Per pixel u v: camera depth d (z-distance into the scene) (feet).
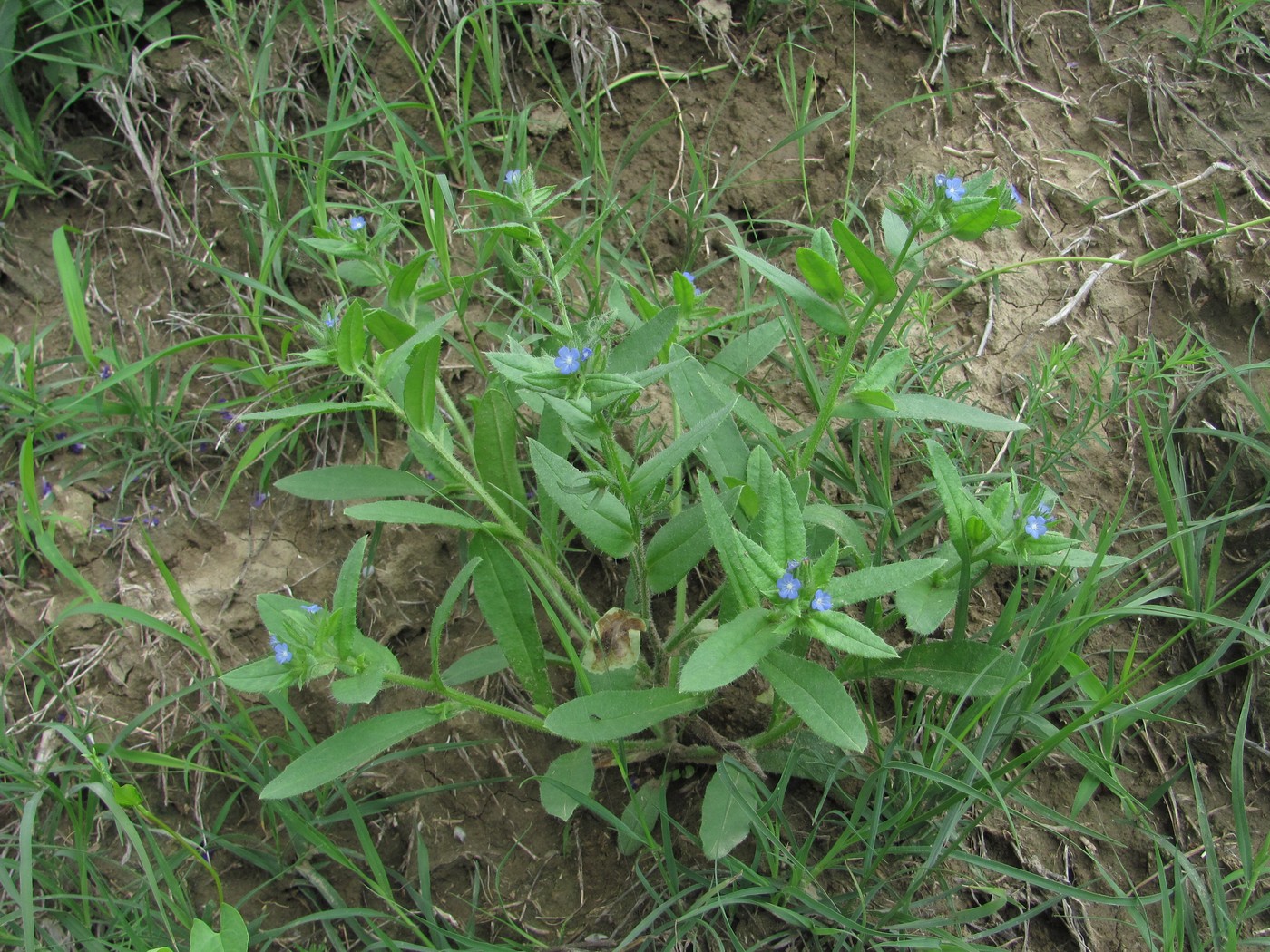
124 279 1.54
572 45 1.58
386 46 1.60
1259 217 1.46
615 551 1.04
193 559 1.38
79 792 1.22
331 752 1.00
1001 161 1.54
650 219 1.47
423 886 1.13
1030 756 1.00
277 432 1.35
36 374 1.49
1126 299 1.45
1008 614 1.05
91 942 1.09
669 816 1.17
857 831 1.02
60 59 1.48
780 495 0.94
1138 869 1.13
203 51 1.57
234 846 1.19
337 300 1.43
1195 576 1.20
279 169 1.55
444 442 1.17
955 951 0.97
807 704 0.91
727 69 1.61
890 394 1.09
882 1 1.60
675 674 1.09
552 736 1.25
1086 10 1.61
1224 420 1.31
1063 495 1.33
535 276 1.21
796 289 1.10
